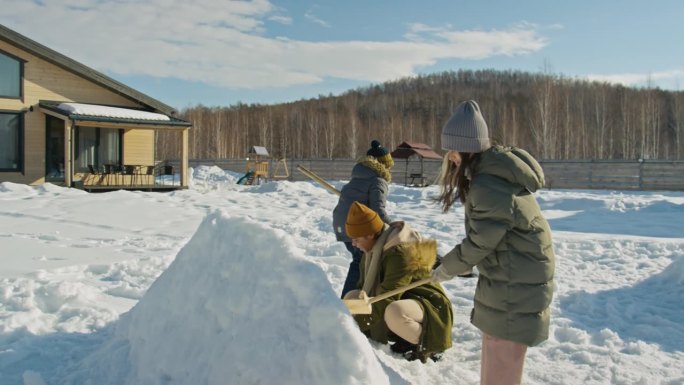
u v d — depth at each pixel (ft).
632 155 172.55
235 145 226.17
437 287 12.84
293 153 228.02
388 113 284.00
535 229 9.05
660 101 216.95
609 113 197.26
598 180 91.97
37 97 66.54
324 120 238.27
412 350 12.28
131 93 72.18
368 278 12.71
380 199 15.55
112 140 71.87
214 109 305.73
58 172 68.08
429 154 98.48
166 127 69.87
